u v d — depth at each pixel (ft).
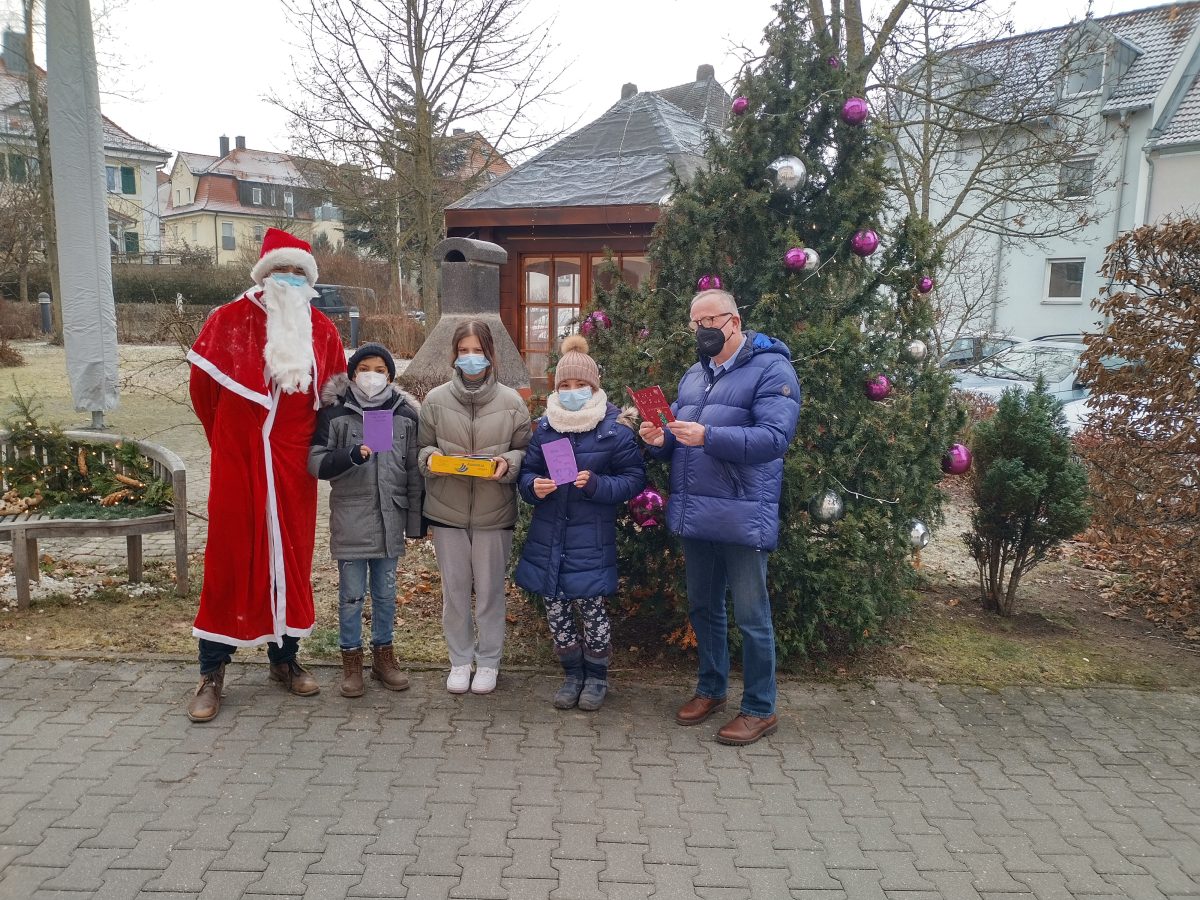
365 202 58.65
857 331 13.83
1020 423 17.52
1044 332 83.56
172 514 17.30
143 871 9.23
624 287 16.35
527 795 10.94
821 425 14.23
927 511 15.52
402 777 11.28
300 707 13.25
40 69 71.51
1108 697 14.48
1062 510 17.06
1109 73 75.15
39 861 9.34
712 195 14.78
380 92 48.88
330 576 19.35
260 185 199.11
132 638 15.42
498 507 13.51
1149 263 18.66
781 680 14.76
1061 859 9.96
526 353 34.86
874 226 14.48
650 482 14.89
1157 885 9.53
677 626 15.79
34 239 86.17
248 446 12.73
